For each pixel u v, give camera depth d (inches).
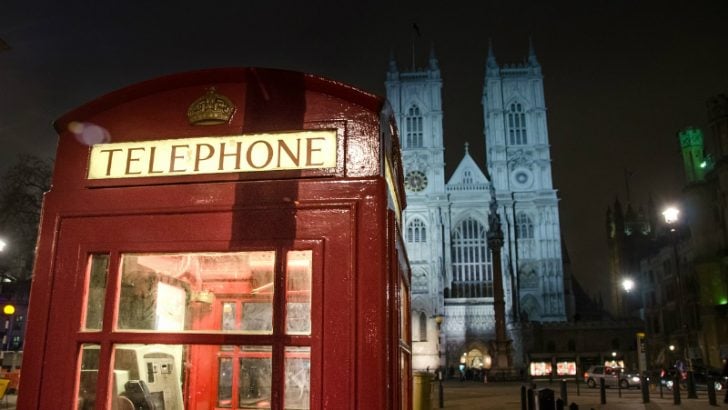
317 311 118.8
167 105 137.0
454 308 3122.5
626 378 1304.1
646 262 2573.8
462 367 2731.3
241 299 167.5
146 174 133.9
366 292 118.6
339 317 117.8
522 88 3518.7
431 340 3088.1
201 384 180.5
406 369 191.2
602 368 1398.9
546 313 3129.9
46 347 126.6
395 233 140.9
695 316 2000.5
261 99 134.0
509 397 1114.7
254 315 168.1
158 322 149.6
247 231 125.6
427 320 3142.2
